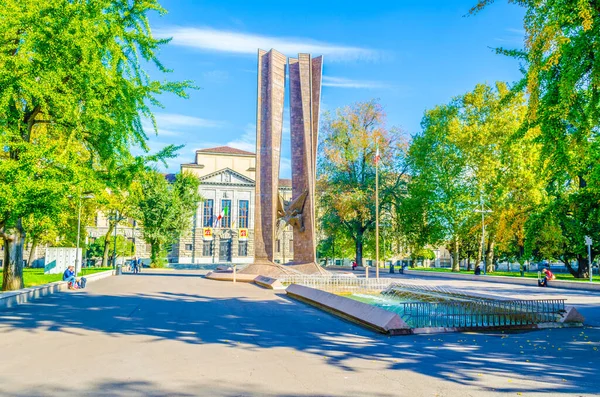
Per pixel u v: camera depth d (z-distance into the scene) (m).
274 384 7.21
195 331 12.17
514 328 12.90
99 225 74.19
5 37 16.22
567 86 10.87
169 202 56.75
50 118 20.64
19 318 14.24
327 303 16.59
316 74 35.34
